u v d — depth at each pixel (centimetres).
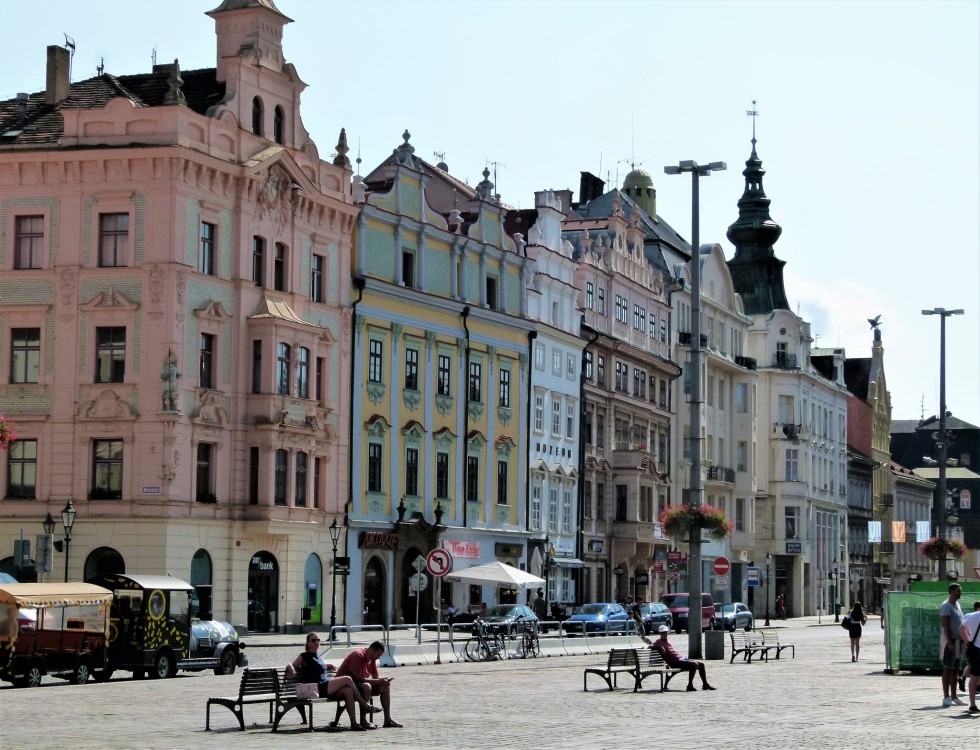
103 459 6438
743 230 13850
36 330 6544
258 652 5659
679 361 11438
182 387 6444
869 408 16762
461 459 8375
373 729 2886
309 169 7269
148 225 6425
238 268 6750
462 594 8269
